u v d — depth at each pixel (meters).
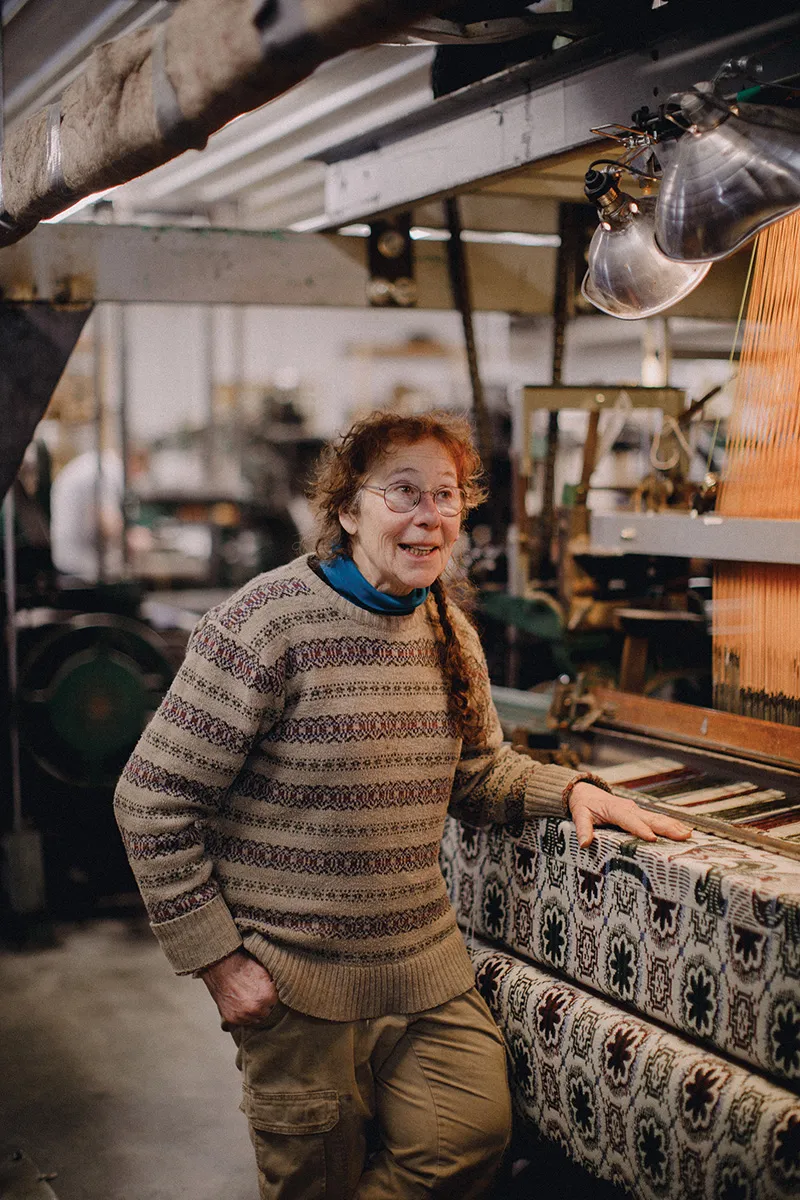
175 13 1.50
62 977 3.50
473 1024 1.98
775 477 2.06
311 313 9.88
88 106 1.77
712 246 1.62
